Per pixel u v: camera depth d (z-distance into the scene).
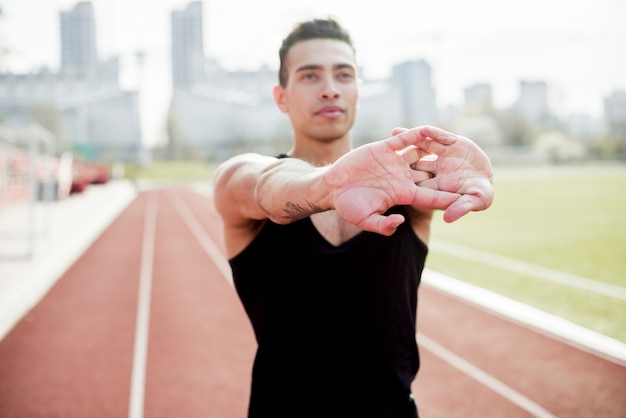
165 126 68.06
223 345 5.17
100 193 28.80
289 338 1.33
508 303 6.04
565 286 6.86
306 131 1.54
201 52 107.56
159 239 12.72
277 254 1.33
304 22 1.54
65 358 4.87
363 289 1.30
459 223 14.01
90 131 66.00
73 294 7.25
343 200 0.86
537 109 89.31
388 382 1.31
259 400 1.36
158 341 5.30
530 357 4.58
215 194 1.40
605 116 88.25
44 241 11.52
